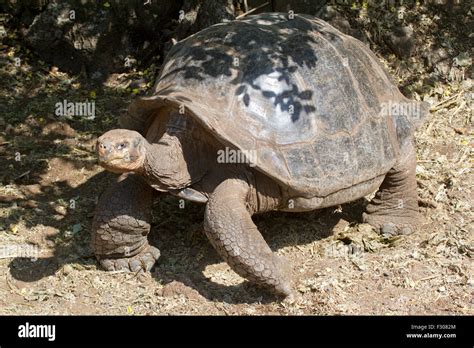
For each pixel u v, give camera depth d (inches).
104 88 326.3
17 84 324.8
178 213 253.9
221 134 199.9
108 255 222.2
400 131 238.1
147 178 207.3
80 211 255.6
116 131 197.3
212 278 219.9
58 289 216.7
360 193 224.2
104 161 192.7
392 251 231.3
